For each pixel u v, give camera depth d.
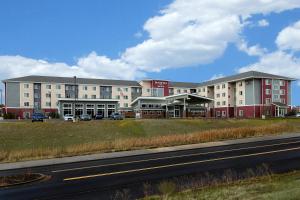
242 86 104.06
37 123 50.53
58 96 108.94
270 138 31.64
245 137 33.03
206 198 9.98
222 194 10.36
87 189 12.87
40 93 107.44
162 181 13.75
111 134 44.47
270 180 12.55
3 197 12.02
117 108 94.06
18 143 37.88
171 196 10.81
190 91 124.25
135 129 48.28
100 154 24.44
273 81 100.31
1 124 48.81
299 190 9.81
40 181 15.01
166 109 88.81
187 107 88.75
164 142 29.25
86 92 112.06
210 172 15.37
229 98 108.50
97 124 51.22
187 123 53.78
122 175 15.59
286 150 22.30
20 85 105.56
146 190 12.24
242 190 10.79
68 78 113.94
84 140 39.81
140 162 19.72
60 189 13.05
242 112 104.06
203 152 23.23
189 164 18.03
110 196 11.60
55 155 24.47
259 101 99.19
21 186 13.99
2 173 17.95
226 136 32.53
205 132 33.06
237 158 19.48
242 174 14.50
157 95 117.69
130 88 116.88
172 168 16.97
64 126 49.09
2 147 34.97
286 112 98.19
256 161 18.05
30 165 20.59
